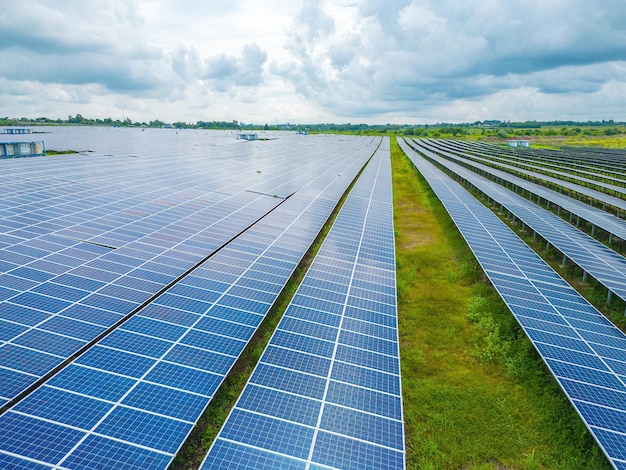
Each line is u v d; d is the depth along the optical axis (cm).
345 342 1641
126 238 2366
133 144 9044
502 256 2866
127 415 1131
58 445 1007
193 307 1725
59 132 14425
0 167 3981
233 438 1126
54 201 2873
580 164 9112
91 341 1430
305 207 3697
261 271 2183
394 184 6656
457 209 4203
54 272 1833
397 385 1435
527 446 1487
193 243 2447
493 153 11975
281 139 15662
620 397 1473
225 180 4450
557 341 1817
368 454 1136
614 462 1189
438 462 1391
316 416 1241
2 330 1390
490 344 2039
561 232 3569
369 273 2373
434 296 2608
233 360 1438
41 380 1238
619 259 2942
